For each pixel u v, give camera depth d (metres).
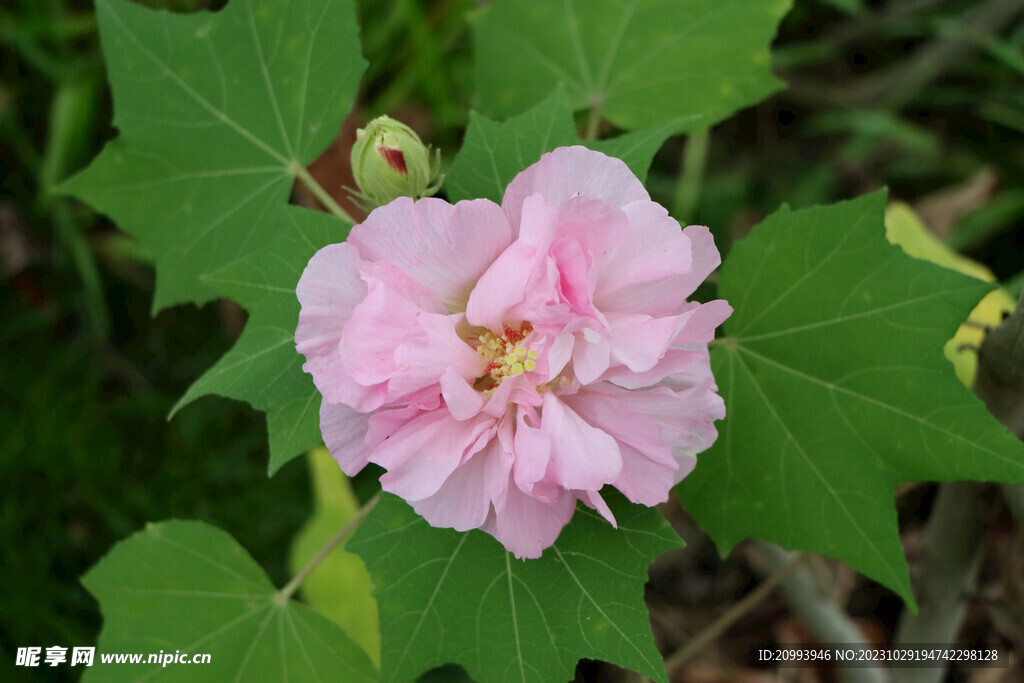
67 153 0.73
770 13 0.57
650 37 0.58
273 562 0.73
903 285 0.50
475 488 0.46
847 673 0.65
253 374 0.49
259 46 0.54
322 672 0.53
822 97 0.81
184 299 0.56
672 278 0.46
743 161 0.82
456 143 0.75
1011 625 0.67
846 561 0.51
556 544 0.48
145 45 0.54
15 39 0.73
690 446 0.46
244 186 0.55
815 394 0.52
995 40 0.74
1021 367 0.51
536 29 0.59
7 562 0.71
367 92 0.76
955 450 0.50
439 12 0.75
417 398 0.45
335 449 0.46
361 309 0.44
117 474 0.73
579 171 0.45
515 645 0.48
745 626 0.72
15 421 0.73
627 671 0.59
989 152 0.78
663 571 0.74
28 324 0.75
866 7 0.81
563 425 0.45
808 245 0.52
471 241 0.45
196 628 0.52
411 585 0.48
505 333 0.47
